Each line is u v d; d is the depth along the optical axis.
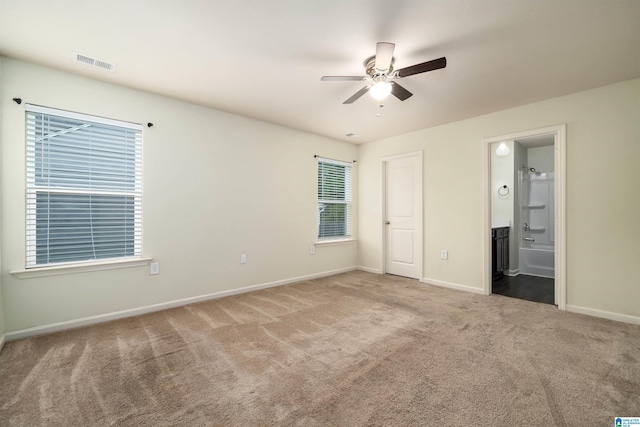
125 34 2.00
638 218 2.66
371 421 1.42
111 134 2.82
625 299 2.71
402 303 3.29
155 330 2.52
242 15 1.80
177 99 3.18
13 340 2.29
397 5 1.71
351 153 5.18
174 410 1.50
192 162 3.29
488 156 3.61
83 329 2.53
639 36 1.99
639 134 2.65
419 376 1.81
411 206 4.54
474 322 2.70
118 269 2.81
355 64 2.41
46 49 2.19
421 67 2.03
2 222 2.28
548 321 2.72
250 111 3.54
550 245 5.11
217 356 2.07
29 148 2.43
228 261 3.59
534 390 1.66
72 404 1.54
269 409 1.51
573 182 2.98
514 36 2.01
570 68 2.46
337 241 4.90
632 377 1.78
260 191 3.90
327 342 2.29
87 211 2.70
